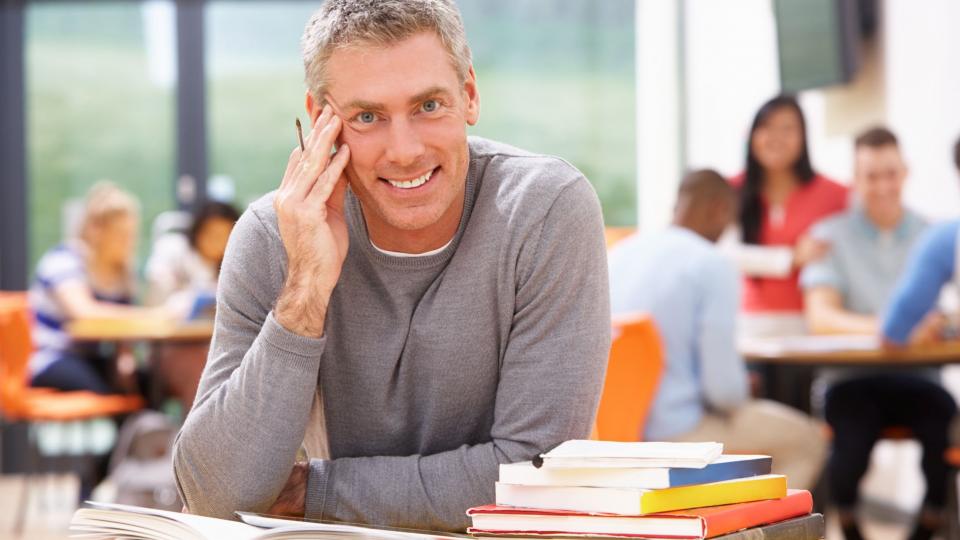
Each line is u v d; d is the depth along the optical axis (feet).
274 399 5.04
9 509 21.03
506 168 5.48
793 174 16.33
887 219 15.19
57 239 26.09
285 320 5.07
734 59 22.82
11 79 26.05
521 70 26.43
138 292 26.05
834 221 15.44
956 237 12.21
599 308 5.37
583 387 5.25
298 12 26.35
